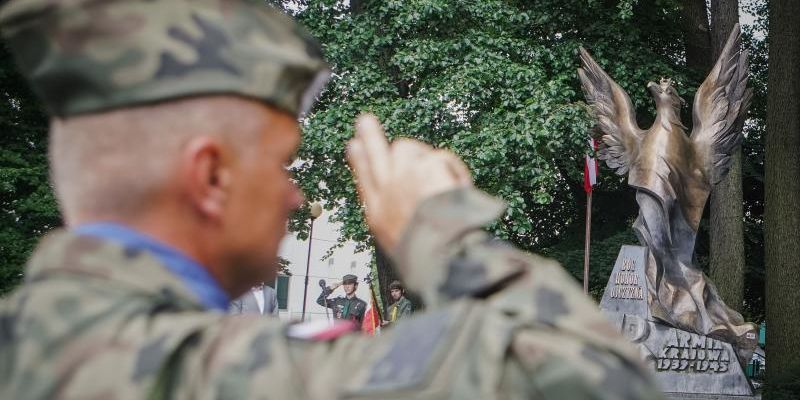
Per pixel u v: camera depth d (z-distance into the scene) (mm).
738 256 23828
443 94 20766
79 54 1095
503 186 21094
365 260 43031
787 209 22797
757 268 28641
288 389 998
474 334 986
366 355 1026
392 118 20781
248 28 1147
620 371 958
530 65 21969
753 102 29062
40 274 1095
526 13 22500
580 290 1031
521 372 965
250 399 996
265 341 1026
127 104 1102
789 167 22922
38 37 1103
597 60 24812
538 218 29562
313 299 42750
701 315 17047
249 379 1002
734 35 17875
